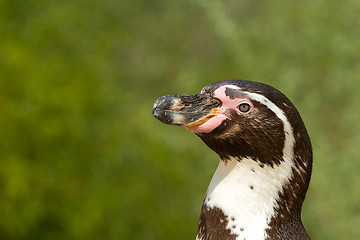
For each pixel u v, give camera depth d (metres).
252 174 4.85
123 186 12.29
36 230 11.94
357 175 13.87
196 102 4.96
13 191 11.45
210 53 18.67
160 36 19.03
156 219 12.36
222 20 14.37
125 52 18.92
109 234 12.20
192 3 15.66
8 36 12.53
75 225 11.88
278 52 14.72
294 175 4.87
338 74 14.53
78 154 12.19
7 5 13.11
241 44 14.45
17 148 11.81
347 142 14.66
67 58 13.22
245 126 4.83
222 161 5.02
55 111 12.01
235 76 14.59
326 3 14.57
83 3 14.64
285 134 4.80
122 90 14.39
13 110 11.68
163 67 18.61
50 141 12.02
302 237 4.86
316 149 14.16
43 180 11.78
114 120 13.01
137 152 12.70
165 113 4.96
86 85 12.39
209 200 4.95
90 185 12.16
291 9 14.78
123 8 18.25
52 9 13.76
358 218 13.87
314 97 14.41
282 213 4.84
